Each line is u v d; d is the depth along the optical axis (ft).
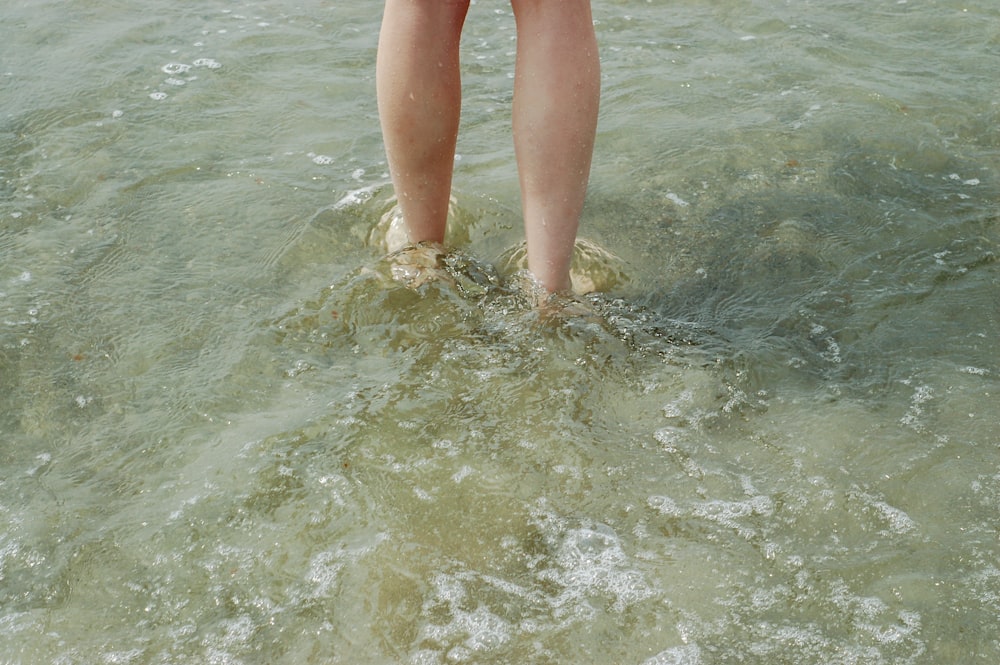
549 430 5.00
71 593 4.18
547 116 5.20
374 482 4.70
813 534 4.40
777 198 7.08
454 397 5.22
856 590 4.11
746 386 5.30
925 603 4.03
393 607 4.10
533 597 4.14
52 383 5.35
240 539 4.42
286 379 5.38
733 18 10.03
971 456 4.76
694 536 4.41
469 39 9.73
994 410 5.05
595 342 5.57
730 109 8.35
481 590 4.17
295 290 6.08
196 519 4.52
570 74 5.16
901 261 6.33
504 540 4.41
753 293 6.08
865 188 7.19
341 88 8.68
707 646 3.92
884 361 5.46
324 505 4.58
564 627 4.01
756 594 4.12
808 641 3.92
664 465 4.80
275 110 8.29
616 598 4.13
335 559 4.32
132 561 4.32
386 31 5.42
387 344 5.61
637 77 8.87
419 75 5.39
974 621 3.95
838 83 8.72
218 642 3.98
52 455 4.90
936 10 10.07
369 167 7.46
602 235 6.67
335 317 5.82
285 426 5.05
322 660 3.90
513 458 4.84
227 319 5.83
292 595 4.16
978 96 8.45
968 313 5.82
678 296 6.06
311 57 9.25
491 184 7.22
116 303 5.96
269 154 7.64
